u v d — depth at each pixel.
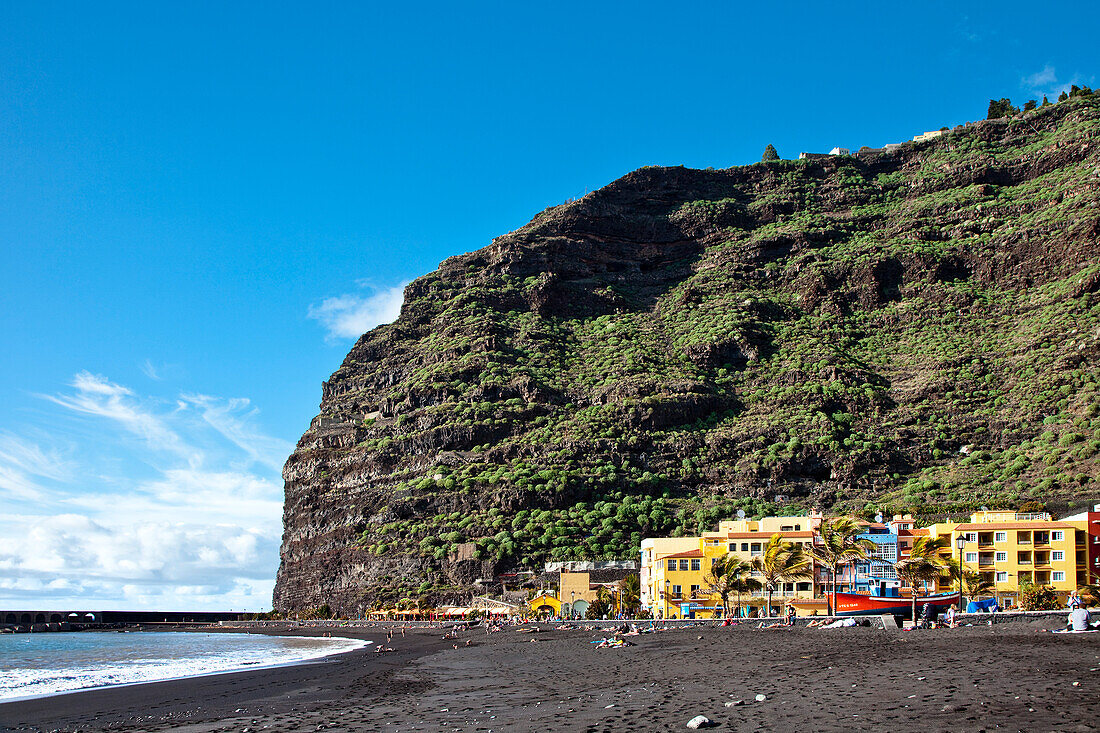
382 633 176.88
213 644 172.50
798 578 126.00
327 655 113.19
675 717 36.97
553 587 198.88
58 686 73.94
